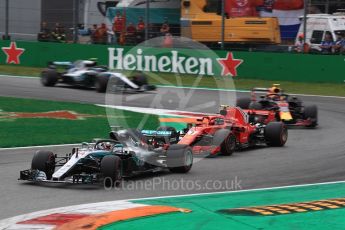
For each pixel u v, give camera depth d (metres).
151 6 120.00
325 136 62.81
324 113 79.06
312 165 47.38
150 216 30.98
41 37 125.38
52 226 29.05
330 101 89.50
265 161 48.88
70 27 136.38
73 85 96.56
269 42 113.56
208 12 117.88
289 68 105.56
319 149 55.00
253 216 31.47
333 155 51.88
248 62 107.88
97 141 41.06
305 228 29.33
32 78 107.94
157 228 28.75
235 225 29.61
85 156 38.47
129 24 120.56
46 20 138.12
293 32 116.69
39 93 90.25
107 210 32.34
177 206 33.59
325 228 29.39
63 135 59.09
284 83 104.25
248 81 106.19
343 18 112.56
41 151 39.03
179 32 120.25
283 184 40.47
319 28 112.31
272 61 106.56
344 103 87.88
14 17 138.12
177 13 120.62
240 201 35.16
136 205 33.69
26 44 121.56
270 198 36.09
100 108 78.19
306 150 54.50
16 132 59.88
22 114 71.62
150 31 120.25
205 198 35.88
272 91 68.88
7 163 45.62
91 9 130.25
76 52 118.19
